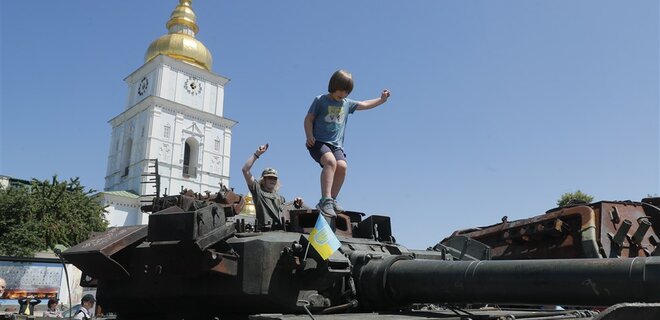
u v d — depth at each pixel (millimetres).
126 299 7844
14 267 22641
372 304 7227
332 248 6621
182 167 63156
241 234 7355
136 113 66125
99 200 57562
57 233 44500
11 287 22281
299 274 7016
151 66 66562
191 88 66375
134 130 65438
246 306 6992
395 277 6844
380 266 7082
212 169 65875
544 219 15297
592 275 5184
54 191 45875
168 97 64438
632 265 5016
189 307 7484
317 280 6973
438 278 6371
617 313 3918
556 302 5516
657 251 12742
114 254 7352
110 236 7641
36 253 43250
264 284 6707
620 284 4984
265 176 8797
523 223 15922
